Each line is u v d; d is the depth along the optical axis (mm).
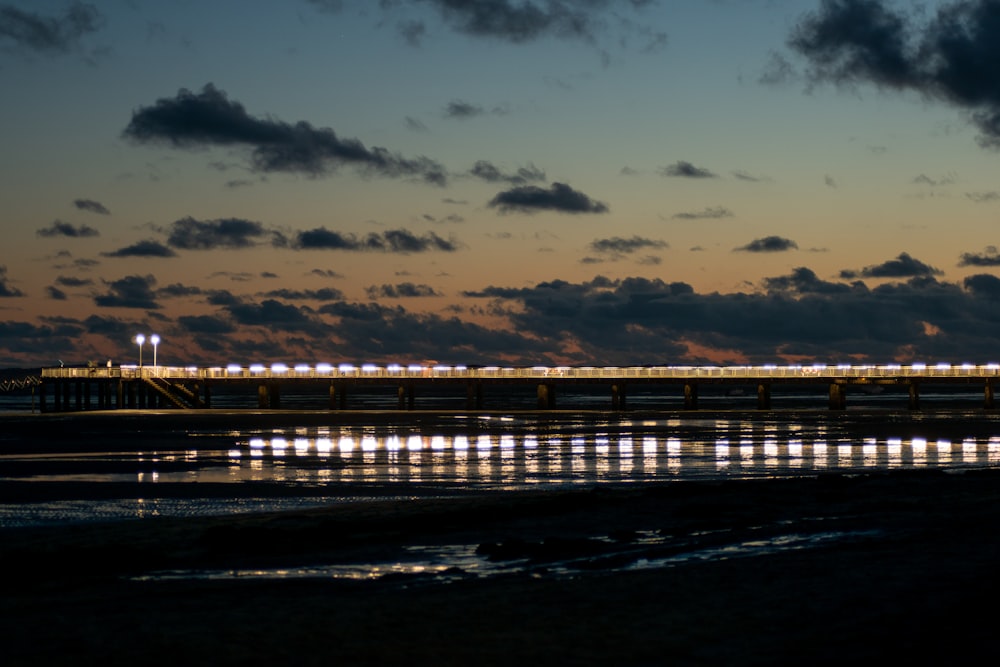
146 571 21734
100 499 38344
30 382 120625
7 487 42125
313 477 46000
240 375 111500
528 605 17078
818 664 13391
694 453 58844
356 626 15820
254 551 24000
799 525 26391
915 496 32594
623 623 15742
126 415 102812
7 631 15820
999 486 35375
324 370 110875
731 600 17047
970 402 160250
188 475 46844
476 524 28266
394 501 34781
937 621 15047
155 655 14383
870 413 107750
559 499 32625
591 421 92000
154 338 113750
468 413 106625
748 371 109375
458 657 14148
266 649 14609
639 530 26766
